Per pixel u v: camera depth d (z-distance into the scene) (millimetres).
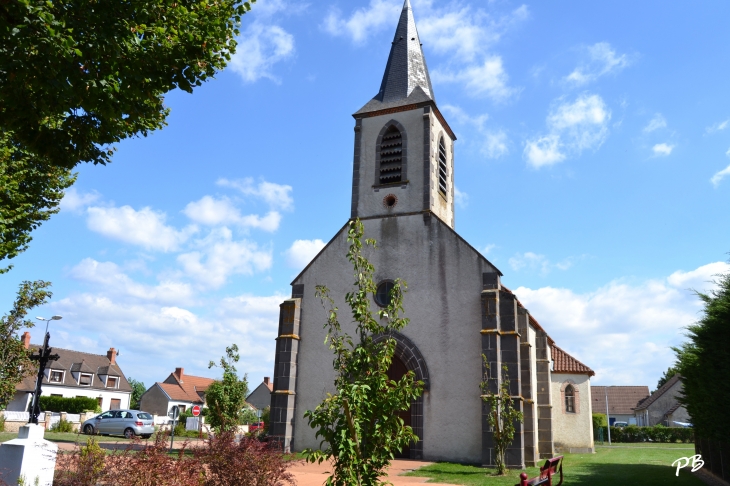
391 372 21828
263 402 76062
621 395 78812
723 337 13773
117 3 8164
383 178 24578
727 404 14094
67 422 34844
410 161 24297
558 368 30797
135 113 9273
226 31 9516
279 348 22672
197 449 10039
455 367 20688
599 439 45625
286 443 21391
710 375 14578
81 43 7906
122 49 8305
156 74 8812
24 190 15969
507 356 20031
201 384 74812
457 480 15773
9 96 7957
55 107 8266
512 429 17641
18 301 16234
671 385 64625
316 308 23141
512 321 20375
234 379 20766
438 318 21406
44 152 9164
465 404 20203
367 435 7875
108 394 61375
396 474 16875
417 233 22812
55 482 8250
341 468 7820
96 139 9633
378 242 23281
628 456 25141
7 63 7301
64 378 57375
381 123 25438
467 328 20906
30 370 16547
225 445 9938
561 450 29578
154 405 66250
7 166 14617
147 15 8453
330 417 7934
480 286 21188
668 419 62094
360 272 8969
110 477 7969
